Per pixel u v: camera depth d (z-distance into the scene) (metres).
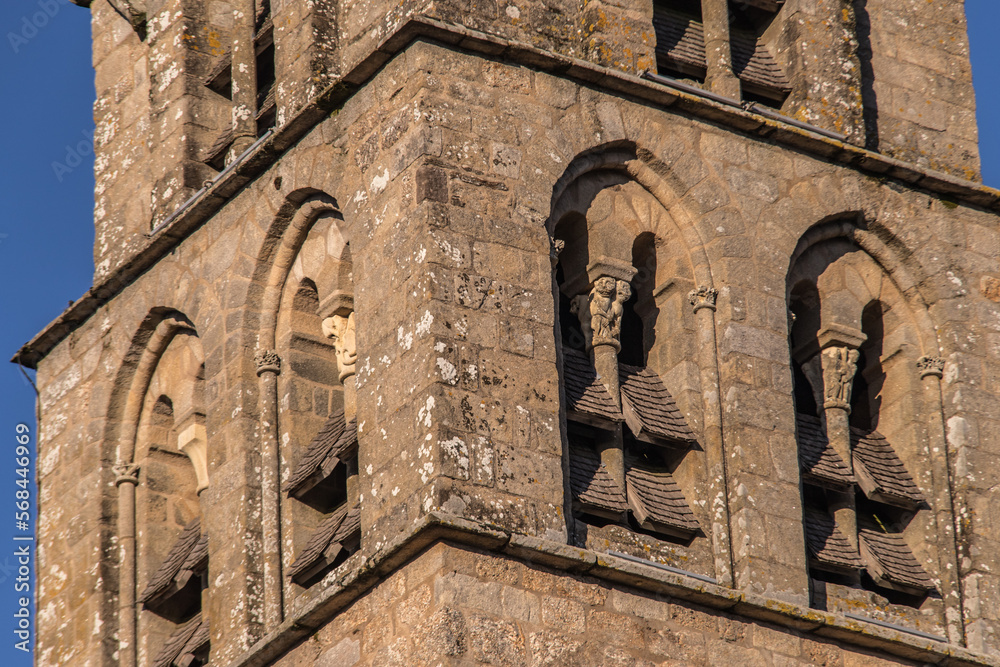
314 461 64.75
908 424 67.56
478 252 61.88
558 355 62.25
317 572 63.94
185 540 69.69
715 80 68.38
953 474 66.94
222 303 67.62
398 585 59.16
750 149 67.00
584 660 58.97
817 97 69.38
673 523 62.66
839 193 67.81
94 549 70.44
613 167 65.44
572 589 59.47
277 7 69.50
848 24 70.56
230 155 72.06
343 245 65.69
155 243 69.94
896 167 68.56
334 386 66.75
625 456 63.88
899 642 62.53
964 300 68.62
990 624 64.94
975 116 72.44
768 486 63.25
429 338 60.47
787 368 64.88
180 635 68.44
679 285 65.38
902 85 71.88
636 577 60.00
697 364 64.69
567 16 66.75
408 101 63.38
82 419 72.31
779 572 62.34
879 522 66.81
